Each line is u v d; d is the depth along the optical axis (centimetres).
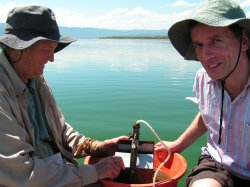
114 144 108
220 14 77
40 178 87
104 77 384
